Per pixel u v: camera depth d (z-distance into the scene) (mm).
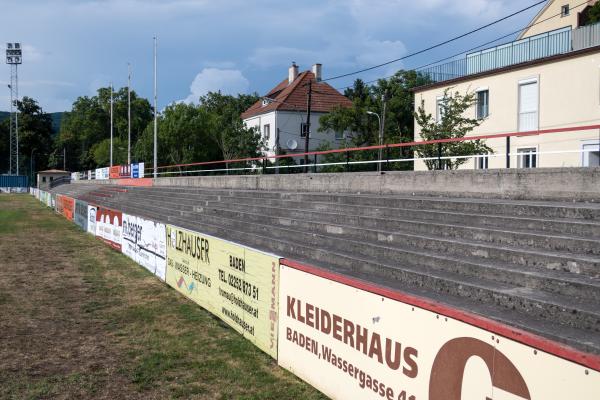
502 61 24609
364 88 60406
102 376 6055
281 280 6230
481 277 6301
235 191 18953
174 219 18281
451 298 5914
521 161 22516
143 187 34469
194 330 7891
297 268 5859
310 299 5582
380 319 4469
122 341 7402
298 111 44000
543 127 21625
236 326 7727
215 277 8594
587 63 20016
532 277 5645
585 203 8148
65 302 9844
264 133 45594
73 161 112125
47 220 30531
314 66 47625
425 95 27250
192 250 9750
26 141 106688
